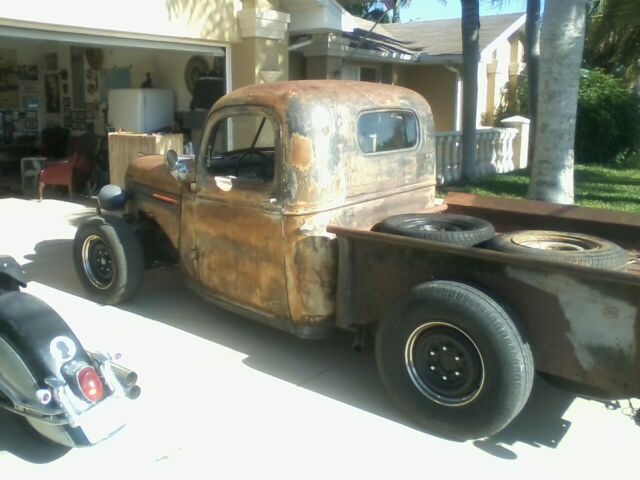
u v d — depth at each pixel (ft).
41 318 10.48
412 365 12.26
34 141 47.65
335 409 13.19
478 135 46.06
